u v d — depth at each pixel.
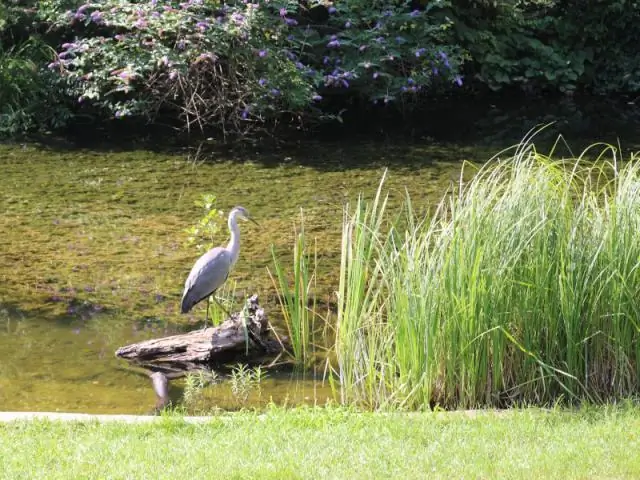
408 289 8.25
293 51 22.28
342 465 6.28
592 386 8.34
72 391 8.96
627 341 8.34
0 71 20.38
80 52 21.14
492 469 6.18
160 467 6.23
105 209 15.18
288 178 17.39
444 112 23.42
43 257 12.87
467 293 8.20
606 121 22.97
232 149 19.42
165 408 8.50
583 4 26.16
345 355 8.55
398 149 19.81
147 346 9.82
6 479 5.98
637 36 26.44
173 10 20.47
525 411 7.65
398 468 6.23
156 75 20.73
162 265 12.70
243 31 20.16
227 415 7.81
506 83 25.53
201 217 14.86
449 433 7.01
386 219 14.77
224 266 10.34
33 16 21.78
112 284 11.98
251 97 21.08
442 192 16.50
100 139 19.81
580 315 8.29
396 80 22.28
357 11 22.77
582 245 8.35
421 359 8.19
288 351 10.19
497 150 19.95
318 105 23.25
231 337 9.92
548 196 8.55
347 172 17.88
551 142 20.83
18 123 20.11
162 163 18.17
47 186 16.39
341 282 8.70
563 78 25.34
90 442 6.76
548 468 6.19
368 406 8.39
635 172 8.95
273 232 14.19
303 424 7.34
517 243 8.29
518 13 26.14
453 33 24.56
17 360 9.66
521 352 8.29
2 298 11.40
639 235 8.42
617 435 6.92
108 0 21.09
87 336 10.39
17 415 7.48
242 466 6.23
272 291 11.89
